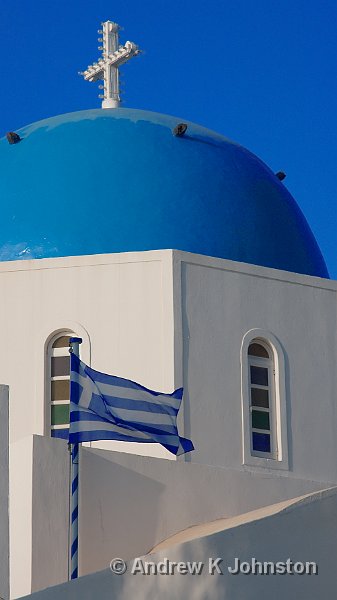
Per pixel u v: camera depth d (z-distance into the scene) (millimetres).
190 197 27266
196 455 25000
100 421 22078
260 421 26141
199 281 25922
